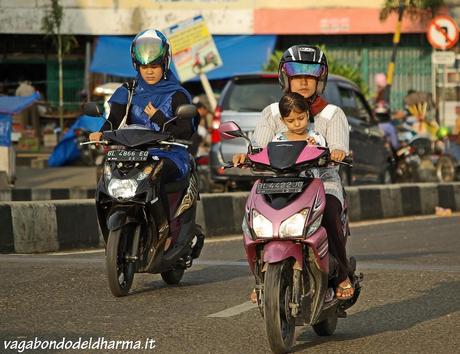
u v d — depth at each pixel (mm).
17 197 37031
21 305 17391
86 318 16328
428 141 46906
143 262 18672
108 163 18516
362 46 63062
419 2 61500
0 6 62375
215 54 44656
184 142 19078
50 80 63594
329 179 14430
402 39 62812
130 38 62906
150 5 62688
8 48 63438
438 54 49344
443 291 18875
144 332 15281
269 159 13789
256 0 62469
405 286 19406
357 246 26438
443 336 15148
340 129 14992
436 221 33938
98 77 62562
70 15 62406
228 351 14086
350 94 38406
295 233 13461
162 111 19484
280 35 63344
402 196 36719
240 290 19188
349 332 15539
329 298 14289
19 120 59156
